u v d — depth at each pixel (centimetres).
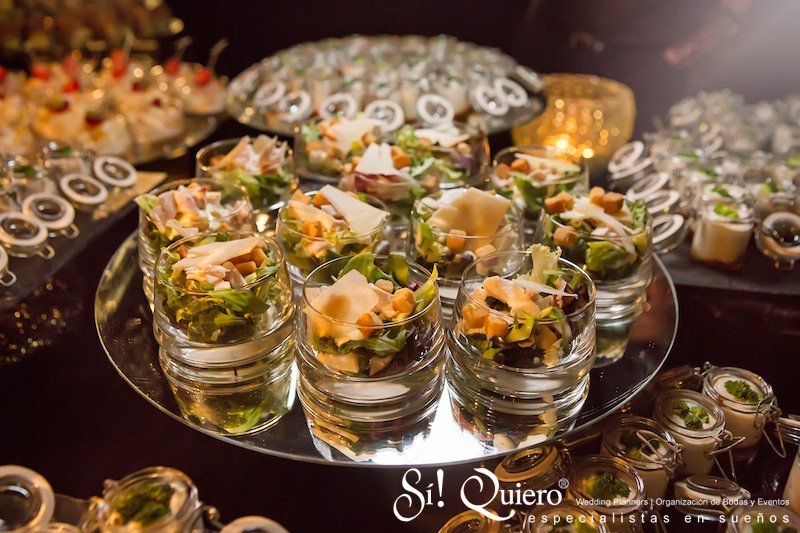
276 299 127
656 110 270
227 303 119
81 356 143
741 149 230
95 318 145
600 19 294
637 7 289
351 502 116
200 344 122
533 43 312
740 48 283
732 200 175
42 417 129
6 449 122
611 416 127
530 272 129
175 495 98
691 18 286
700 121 244
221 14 361
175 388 126
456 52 292
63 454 122
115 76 272
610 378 130
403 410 118
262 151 179
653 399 133
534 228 176
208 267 124
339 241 141
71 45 331
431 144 187
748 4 278
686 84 288
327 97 242
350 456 112
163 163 227
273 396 126
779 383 139
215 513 108
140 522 95
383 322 114
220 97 270
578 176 177
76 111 244
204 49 344
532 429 117
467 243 142
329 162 187
